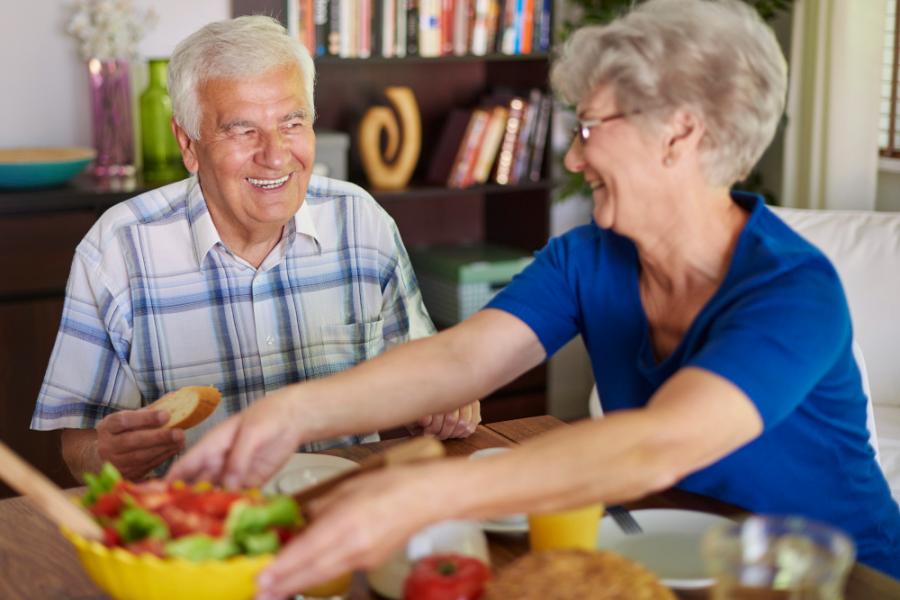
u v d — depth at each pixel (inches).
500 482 41.6
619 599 38.7
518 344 59.5
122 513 42.0
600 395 62.1
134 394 78.7
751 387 45.4
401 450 43.9
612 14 141.6
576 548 41.9
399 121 143.2
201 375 79.4
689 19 50.1
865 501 56.4
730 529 39.9
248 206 75.4
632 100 50.6
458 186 145.4
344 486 41.5
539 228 152.3
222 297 78.9
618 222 53.5
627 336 59.0
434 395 56.7
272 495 44.8
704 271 54.1
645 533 51.8
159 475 75.3
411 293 85.4
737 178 53.1
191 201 78.2
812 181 145.5
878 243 111.6
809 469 55.0
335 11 135.9
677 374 47.0
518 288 60.7
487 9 143.3
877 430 104.5
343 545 39.0
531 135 148.8
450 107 157.4
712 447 44.3
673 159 51.3
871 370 110.0
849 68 138.6
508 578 40.1
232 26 74.2
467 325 59.4
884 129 147.7
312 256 81.0
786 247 51.9
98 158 133.5
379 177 143.1
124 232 77.5
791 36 149.9
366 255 82.7
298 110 74.9
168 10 140.6
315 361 81.9
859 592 47.7
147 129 133.0
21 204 120.6
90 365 77.5
